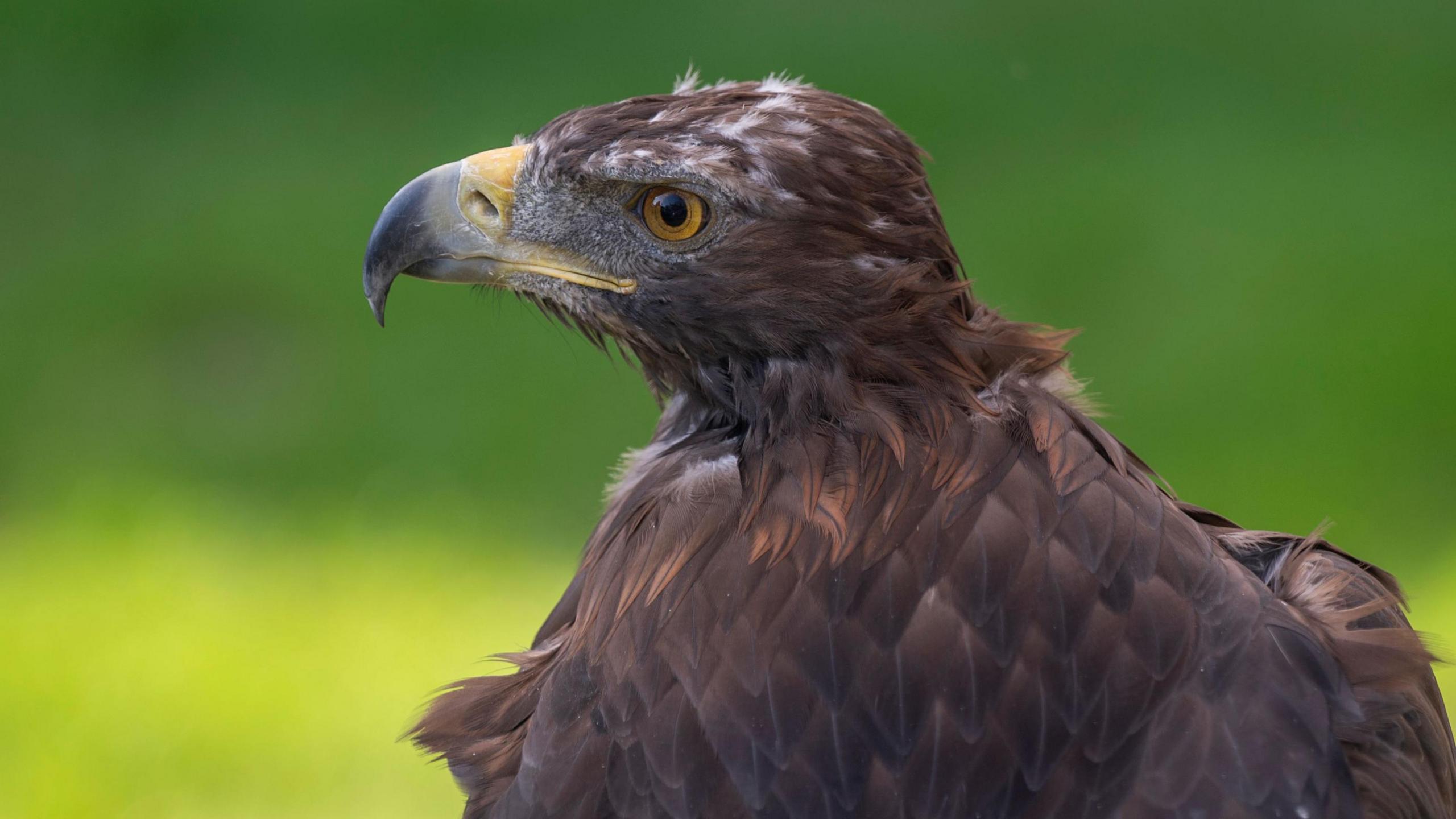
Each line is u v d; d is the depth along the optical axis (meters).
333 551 12.43
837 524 4.47
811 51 19.92
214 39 21.00
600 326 5.21
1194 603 4.33
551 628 5.21
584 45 20.36
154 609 11.60
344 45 20.72
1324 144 18.30
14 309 15.74
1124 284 15.70
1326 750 4.15
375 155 18.61
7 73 20.27
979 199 17.31
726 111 4.94
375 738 10.11
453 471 13.44
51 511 13.09
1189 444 13.57
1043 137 18.52
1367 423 13.65
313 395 14.54
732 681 4.32
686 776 4.25
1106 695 4.20
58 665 10.88
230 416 14.37
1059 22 20.70
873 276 4.78
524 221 5.20
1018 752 4.16
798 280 4.79
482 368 14.85
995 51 20.25
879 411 4.70
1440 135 18.39
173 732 10.23
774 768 4.21
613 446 13.71
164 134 19.27
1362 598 4.63
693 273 4.93
